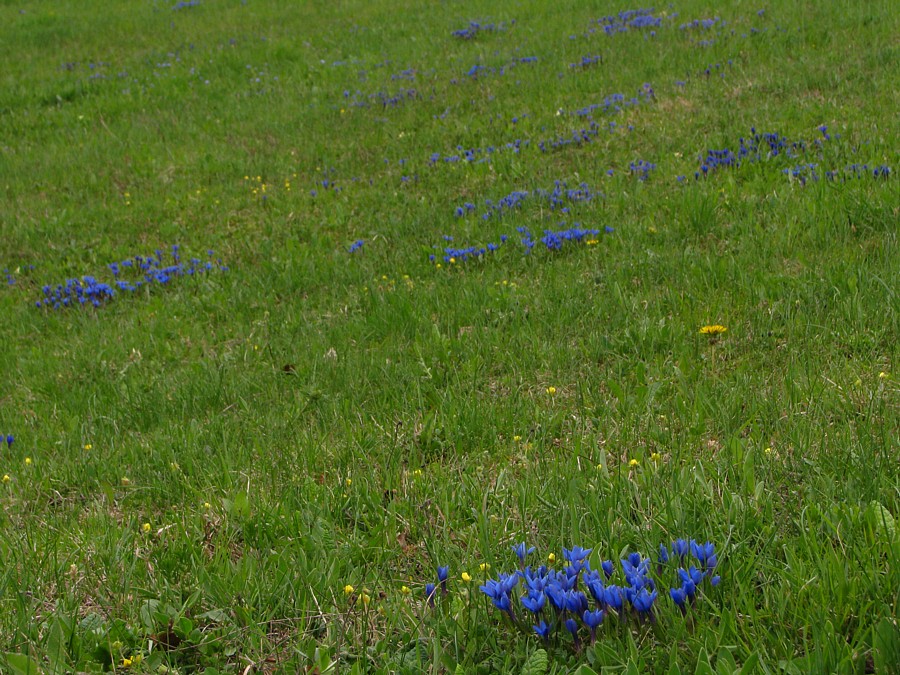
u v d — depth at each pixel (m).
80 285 8.53
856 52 11.47
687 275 6.04
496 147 10.55
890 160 7.62
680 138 9.59
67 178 11.85
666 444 4.06
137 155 12.36
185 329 7.21
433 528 3.61
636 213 7.73
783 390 4.32
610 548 3.11
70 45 19.81
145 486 4.41
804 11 13.82
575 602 2.66
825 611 2.55
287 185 10.58
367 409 5.02
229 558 3.52
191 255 9.12
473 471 4.12
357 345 6.16
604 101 11.20
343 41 17.59
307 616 3.09
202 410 5.57
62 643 3.00
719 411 4.16
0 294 8.91
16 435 5.67
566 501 3.49
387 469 4.10
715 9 15.12
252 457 4.62
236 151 12.09
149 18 21.66
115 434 5.40
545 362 5.21
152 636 3.06
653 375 4.80
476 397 4.82
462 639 2.84
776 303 5.34
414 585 3.25
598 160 9.46
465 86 13.33
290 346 6.29
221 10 21.95
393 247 8.27
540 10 17.81
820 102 9.74
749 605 2.66
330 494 3.92
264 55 16.97
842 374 4.37
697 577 2.69
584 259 6.91
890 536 2.84
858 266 5.45
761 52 12.20
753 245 6.32
